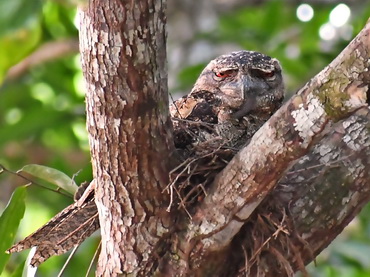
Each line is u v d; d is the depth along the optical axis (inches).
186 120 376.2
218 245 339.0
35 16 272.7
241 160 321.1
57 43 636.1
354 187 358.0
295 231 350.0
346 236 556.7
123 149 323.0
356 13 635.5
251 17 693.3
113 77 309.6
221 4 654.5
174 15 641.0
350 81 290.2
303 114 303.3
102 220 341.7
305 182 356.8
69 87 664.4
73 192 393.4
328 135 362.3
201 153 348.5
